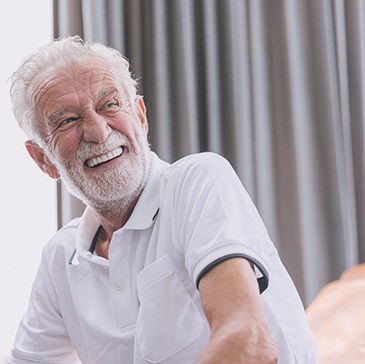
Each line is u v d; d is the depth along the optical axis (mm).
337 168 2596
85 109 1368
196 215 1229
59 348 1628
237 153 2697
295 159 2621
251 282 1094
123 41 2793
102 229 1514
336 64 2660
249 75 2717
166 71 2760
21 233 2803
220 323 1047
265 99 2691
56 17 2799
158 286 1312
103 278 1438
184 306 1302
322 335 1710
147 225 1365
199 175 1297
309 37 2664
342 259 2572
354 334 1674
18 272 2785
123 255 1384
